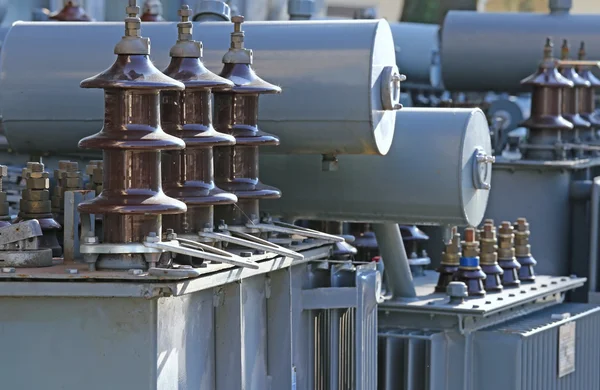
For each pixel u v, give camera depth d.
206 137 9.41
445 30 23.53
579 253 18.48
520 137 20.42
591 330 15.95
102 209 8.39
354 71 11.10
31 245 8.70
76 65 11.96
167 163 9.40
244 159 10.23
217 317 9.47
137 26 8.70
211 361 9.39
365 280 11.38
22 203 9.55
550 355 14.55
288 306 10.36
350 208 12.59
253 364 10.02
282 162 12.52
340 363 11.38
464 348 13.52
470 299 14.09
